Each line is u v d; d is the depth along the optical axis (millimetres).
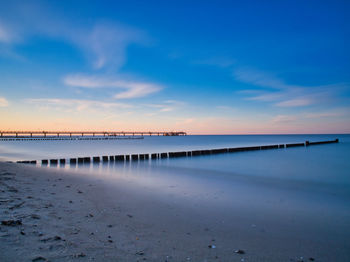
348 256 4250
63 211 5668
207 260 3852
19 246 3445
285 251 4391
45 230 4234
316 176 14102
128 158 24047
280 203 7934
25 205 5676
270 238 4984
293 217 6457
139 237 4613
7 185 7844
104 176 13219
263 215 6582
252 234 5180
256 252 4301
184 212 6633
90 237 4262
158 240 4555
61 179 10883
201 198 8383
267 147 40812
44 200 6445
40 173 12109
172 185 10805
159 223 5605
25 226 4254
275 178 13273
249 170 16812
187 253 4066
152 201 7738
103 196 8039
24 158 26016
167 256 3875
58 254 3375
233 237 4973
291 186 11000
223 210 6961
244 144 64938
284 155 29203
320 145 51688
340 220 6254
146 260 3633
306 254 4301
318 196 9023
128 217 5875
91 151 37656
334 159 24641
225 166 19031
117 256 3627
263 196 8914
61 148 45156
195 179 12672
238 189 10141
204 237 4891
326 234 5277
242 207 7336
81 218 5332
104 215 5820
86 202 6902
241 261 3916
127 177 13062
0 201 5703
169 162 21875
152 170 16391
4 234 3770
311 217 6484
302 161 22891
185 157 26641
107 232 4668
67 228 4535
